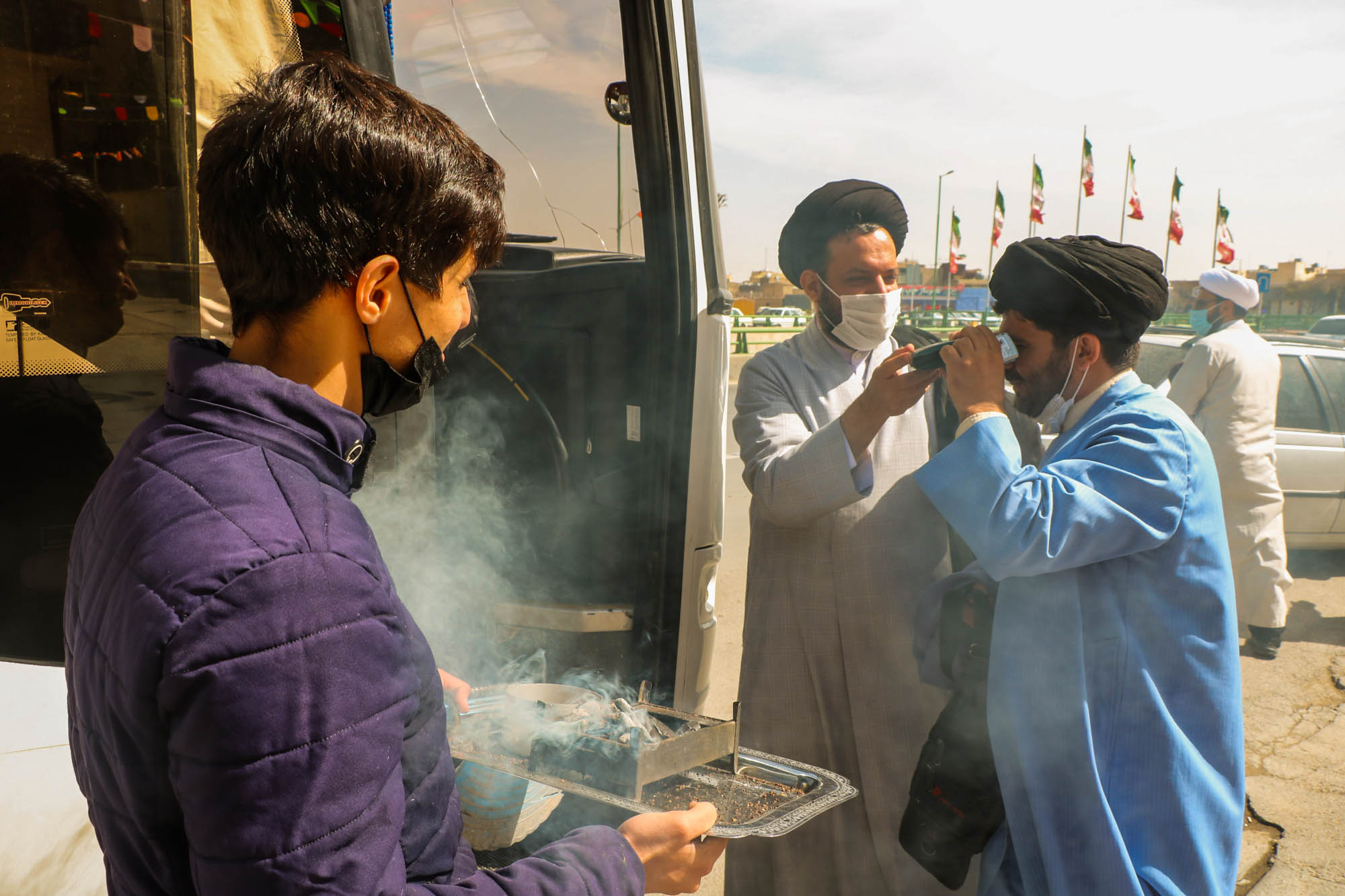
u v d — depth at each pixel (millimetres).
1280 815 3062
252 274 730
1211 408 4316
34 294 1439
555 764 1257
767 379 1995
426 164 755
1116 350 1488
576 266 2631
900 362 1673
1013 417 1881
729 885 2014
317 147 709
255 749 619
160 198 1496
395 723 695
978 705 1603
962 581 1679
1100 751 1374
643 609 2479
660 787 1234
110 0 1443
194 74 1485
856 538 1901
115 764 687
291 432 725
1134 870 1312
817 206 1939
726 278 2525
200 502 672
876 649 1894
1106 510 1337
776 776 1287
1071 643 1381
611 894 861
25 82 1411
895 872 1864
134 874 716
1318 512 5426
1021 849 1417
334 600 666
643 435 2469
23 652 1443
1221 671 1367
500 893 791
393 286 772
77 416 1477
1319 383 5539
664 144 2324
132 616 644
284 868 621
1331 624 4879
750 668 1986
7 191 1418
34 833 1403
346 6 1750
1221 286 4629
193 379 732
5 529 1430
